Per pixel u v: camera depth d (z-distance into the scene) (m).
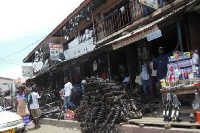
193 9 7.16
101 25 13.63
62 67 15.50
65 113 10.77
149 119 6.84
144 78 9.88
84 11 13.85
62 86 17.59
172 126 5.93
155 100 9.02
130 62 11.50
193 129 5.33
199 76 6.57
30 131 10.26
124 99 7.71
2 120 8.71
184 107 7.03
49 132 9.41
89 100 8.69
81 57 11.98
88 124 8.05
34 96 11.00
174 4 8.73
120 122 7.26
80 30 16.28
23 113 11.31
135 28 10.80
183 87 6.29
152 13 9.72
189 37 8.03
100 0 12.68
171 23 7.80
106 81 8.21
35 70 22.83
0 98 25.62
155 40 11.33
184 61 6.99
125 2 12.14
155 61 8.59
